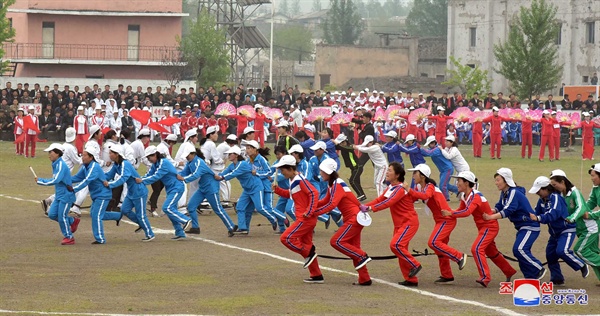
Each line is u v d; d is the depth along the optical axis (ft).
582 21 222.89
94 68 204.64
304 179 45.16
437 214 45.52
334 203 44.34
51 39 202.49
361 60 288.71
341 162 117.08
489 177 100.27
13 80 181.78
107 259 51.34
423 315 37.91
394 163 44.65
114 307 38.63
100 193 56.49
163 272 47.47
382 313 38.19
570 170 109.29
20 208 73.46
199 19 206.90
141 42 206.08
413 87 261.03
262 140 133.69
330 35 414.21
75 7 200.85
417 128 133.69
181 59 197.57
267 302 40.19
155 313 37.55
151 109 141.18
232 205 73.20
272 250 55.06
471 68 245.45
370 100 153.89
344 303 40.22
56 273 46.78
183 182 59.31
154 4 204.44
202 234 61.36
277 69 329.72
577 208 43.86
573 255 44.45
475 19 244.22
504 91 237.04
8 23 182.09
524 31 196.95
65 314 37.01
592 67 220.84
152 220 68.13
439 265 46.37
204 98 145.79
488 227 44.88
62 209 55.77
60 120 143.64
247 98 147.43
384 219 69.77
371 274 47.96
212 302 39.99
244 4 222.07
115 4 202.59
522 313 38.73
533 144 154.40
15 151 126.52
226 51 207.82
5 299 40.09
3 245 55.98
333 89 255.09
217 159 71.00
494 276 47.65
